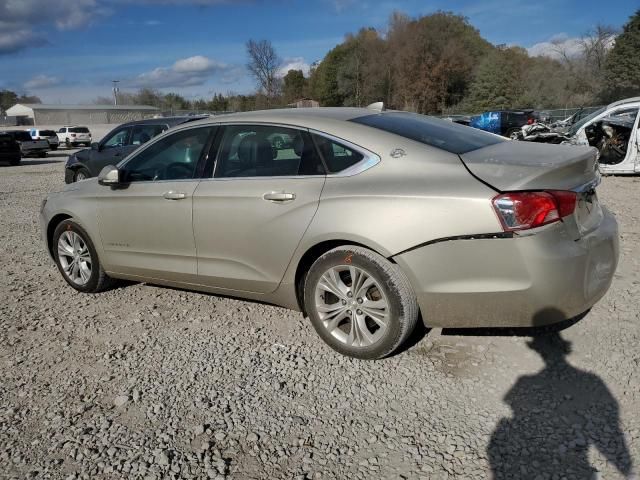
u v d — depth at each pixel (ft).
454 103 204.54
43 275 19.26
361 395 10.53
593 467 8.25
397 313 10.96
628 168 36.11
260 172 12.74
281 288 12.59
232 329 13.79
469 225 10.03
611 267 11.44
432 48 202.90
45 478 8.63
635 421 9.24
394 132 11.83
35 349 13.19
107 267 15.96
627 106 36.52
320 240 11.48
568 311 10.32
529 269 9.86
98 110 236.02
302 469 8.61
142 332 13.88
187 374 11.66
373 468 8.54
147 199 14.43
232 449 9.15
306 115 12.69
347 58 223.71
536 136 45.52
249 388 10.98
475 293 10.21
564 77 191.62
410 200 10.53
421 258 10.46
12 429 9.93
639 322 12.75
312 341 12.91
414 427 9.48
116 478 8.56
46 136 117.91
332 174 11.72
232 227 12.86
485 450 8.79
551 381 10.61
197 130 14.12
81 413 10.37
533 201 9.77
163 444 9.34
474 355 11.75
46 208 17.31
